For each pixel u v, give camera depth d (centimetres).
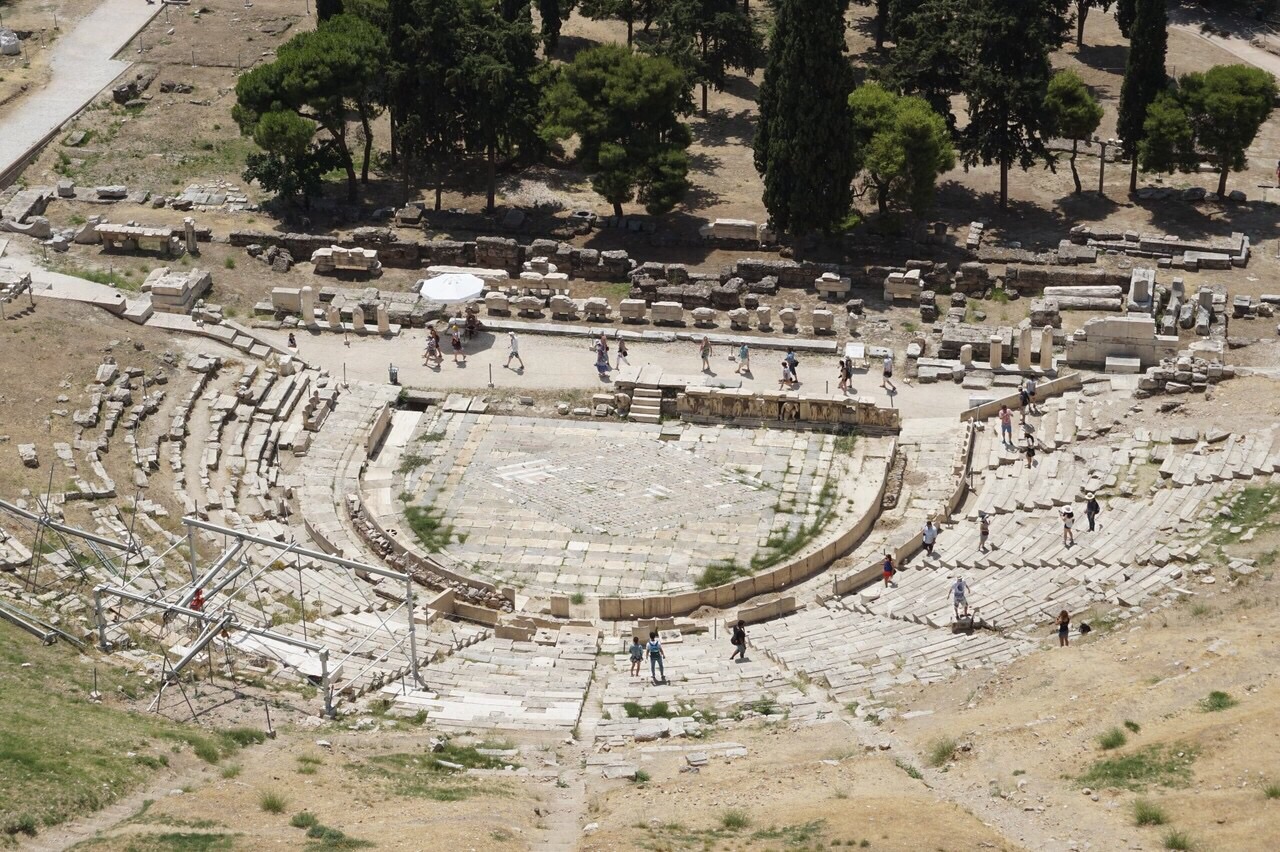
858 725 6219
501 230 11812
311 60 11712
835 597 7831
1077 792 5234
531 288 10812
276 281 10994
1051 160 11875
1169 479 8212
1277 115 13475
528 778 5888
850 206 11275
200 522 7006
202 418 9250
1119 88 13962
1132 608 6900
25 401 8906
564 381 9900
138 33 14675
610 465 9094
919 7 12838
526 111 11906
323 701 6556
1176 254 11125
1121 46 14925
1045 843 4972
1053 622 7000
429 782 5722
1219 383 9075
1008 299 10650
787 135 10888
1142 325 9544
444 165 12875
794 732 6209
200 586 6756
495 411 9631
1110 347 9631
